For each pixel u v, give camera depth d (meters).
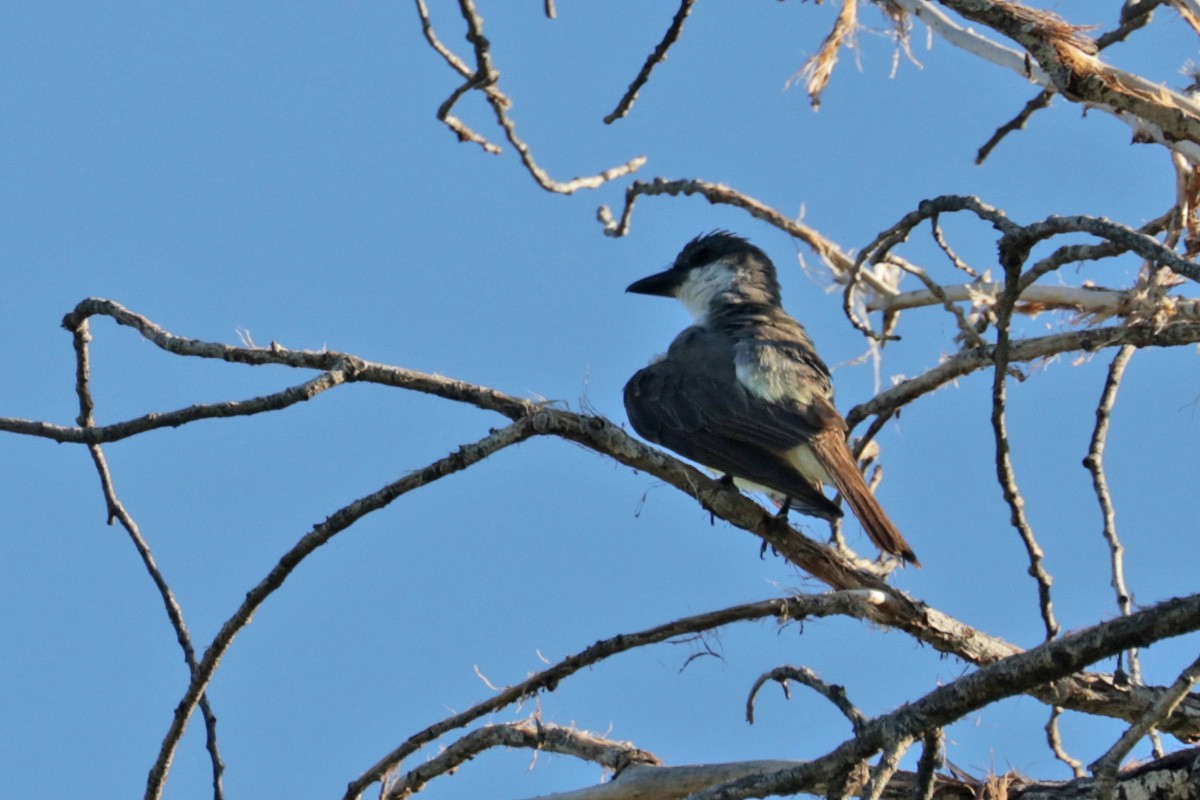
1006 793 7.37
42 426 9.34
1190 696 7.87
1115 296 10.32
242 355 9.09
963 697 6.49
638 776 8.21
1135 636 6.20
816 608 7.69
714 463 10.48
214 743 9.05
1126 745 6.00
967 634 7.95
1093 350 9.34
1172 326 9.09
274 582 8.47
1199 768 6.85
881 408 10.66
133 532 9.46
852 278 9.22
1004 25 8.59
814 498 9.62
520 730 8.83
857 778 7.36
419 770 8.89
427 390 9.02
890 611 7.82
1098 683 7.79
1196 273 6.62
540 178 11.07
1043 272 7.86
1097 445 9.19
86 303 9.74
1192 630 6.13
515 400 9.01
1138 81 8.64
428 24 10.09
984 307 11.16
